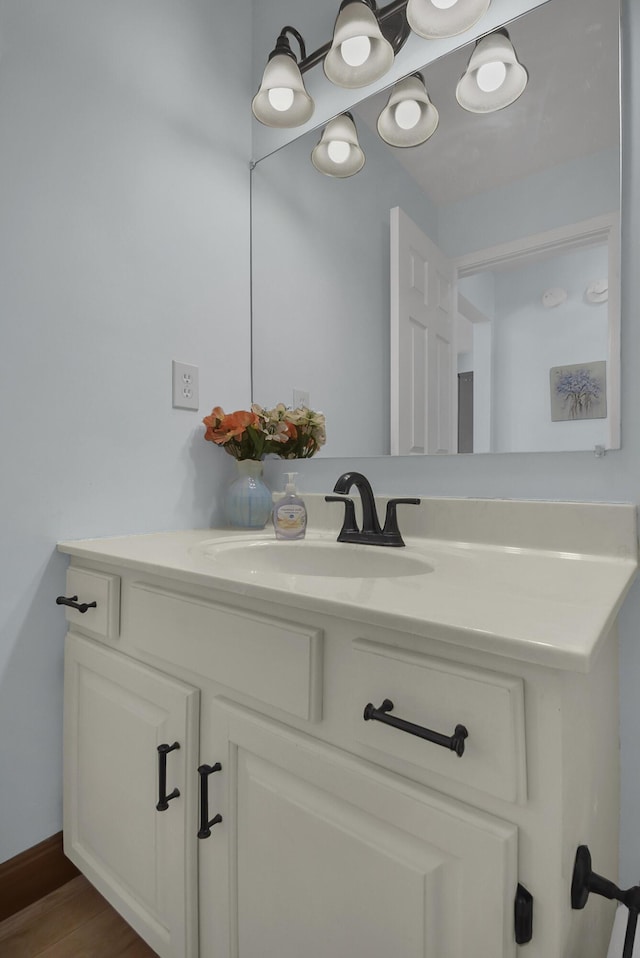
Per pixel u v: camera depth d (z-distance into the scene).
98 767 0.96
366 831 0.56
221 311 1.41
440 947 0.50
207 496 1.37
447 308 1.12
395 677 0.54
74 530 1.10
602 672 0.71
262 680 0.66
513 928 0.46
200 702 0.77
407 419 1.19
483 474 1.07
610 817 0.79
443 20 1.02
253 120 1.51
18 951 0.93
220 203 1.42
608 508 0.88
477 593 0.62
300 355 1.38
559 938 0.45
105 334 1.15
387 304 1.22
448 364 1.12
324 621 0.61
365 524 1.06
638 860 0.87
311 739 0.62
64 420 1.08
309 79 1.40
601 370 0.94
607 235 0.94
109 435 1.16
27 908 1.02
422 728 0.49
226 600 0.73
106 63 1.15
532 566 0.82
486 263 1.07
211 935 0.74
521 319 1.03
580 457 0.96
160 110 1.27
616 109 0.93
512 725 0.46
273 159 1.46
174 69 1.30
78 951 0.93
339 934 0.58
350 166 1.30
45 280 1.04
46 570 1.06
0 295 0.98
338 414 1.31
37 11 1.03
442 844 0.50
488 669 0.48
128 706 0.89
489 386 1.06
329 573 1.05
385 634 0.56
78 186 1.10
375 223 1.25
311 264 1.37
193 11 1.35
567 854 0.47
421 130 1.17
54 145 1.06
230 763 0.71
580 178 0.97
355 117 1.29
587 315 0.95
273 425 1.31
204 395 1.36
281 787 0.64
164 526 1.27
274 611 0.66
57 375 1.06
